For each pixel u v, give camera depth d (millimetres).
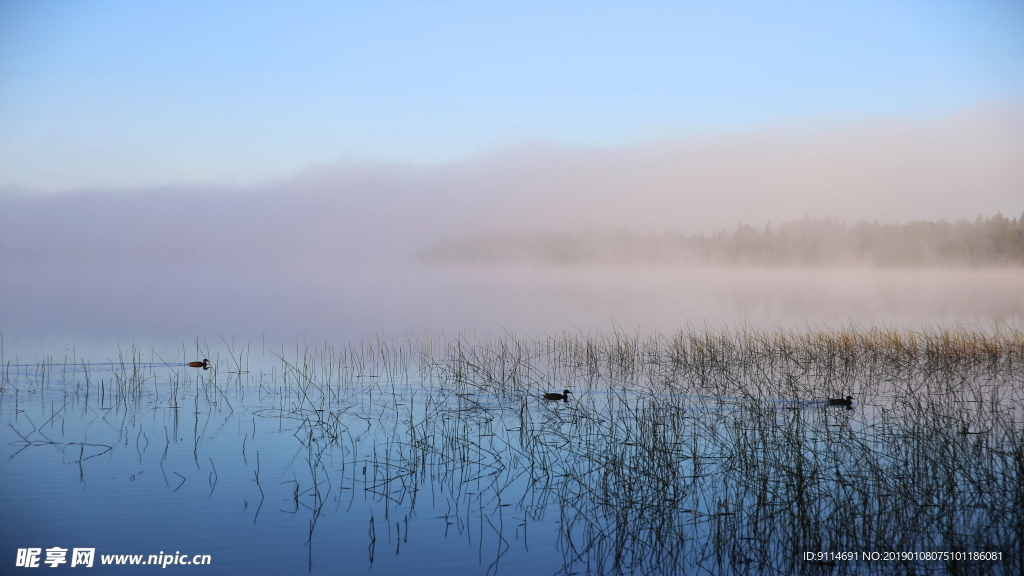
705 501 9031
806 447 11094
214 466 10062
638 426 12469
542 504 8852
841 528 8117
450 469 10188
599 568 7051
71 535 7520
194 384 16906
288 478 9617
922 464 10086
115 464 10039
